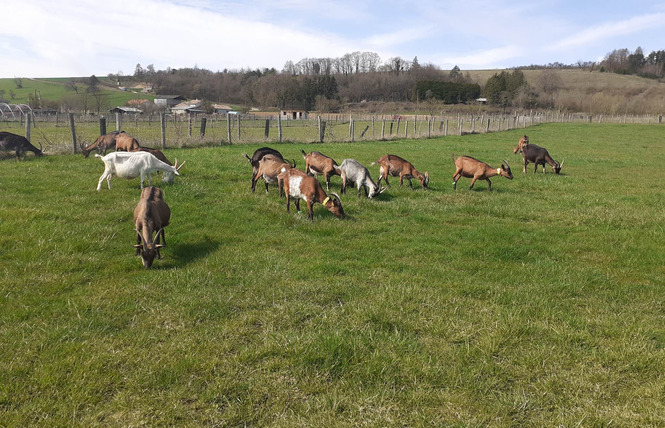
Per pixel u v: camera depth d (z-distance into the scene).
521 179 18.62
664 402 4.45
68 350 5.02
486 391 4.61
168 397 4.37
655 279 7.99
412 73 154.38
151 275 7.31
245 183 14.40
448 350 5.36
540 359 5.18
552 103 117.62
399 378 4.79
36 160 16.78
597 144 37.06
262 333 5.68
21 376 4.58
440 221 11.61
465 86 125.38
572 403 4.46
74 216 9.82
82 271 7.31
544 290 7.29
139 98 133.25
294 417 4.18
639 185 17.70
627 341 5.58
